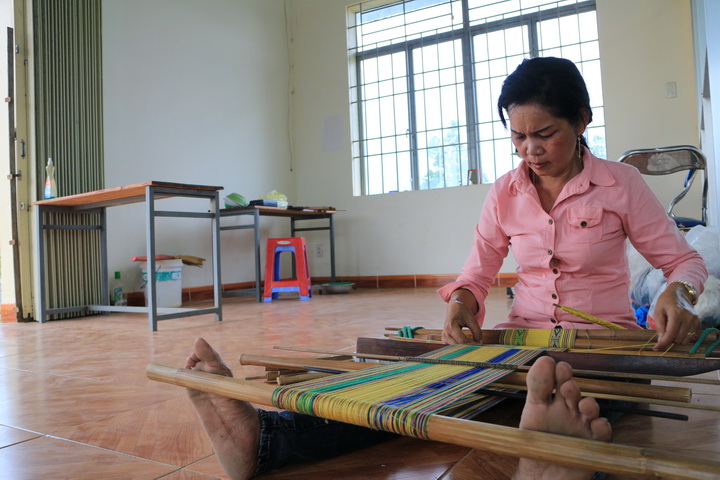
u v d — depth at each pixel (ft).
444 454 3.40
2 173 12.85
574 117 3.62
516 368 3.11
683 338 3.23
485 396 3.18
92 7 13.91
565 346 3.82
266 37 20.22
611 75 16.02
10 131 12.66
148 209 10.19
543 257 4.33
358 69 20.36
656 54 15.53
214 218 11.44
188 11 17.25
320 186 20.61
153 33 16.08
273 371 4.10
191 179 16.99
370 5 20.03
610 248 4.17
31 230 12.72
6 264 12.71
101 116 13.98
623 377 3.33
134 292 14.89
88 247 13.61
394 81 19.66
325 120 20.58
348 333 8.70
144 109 15.66
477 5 18.22
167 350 7.85
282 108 20.76
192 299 16.49
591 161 4.15
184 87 16.96
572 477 1.97
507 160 17.81
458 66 18.54
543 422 2.00
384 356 3.92
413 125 19.29
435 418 2.06
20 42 12.75
